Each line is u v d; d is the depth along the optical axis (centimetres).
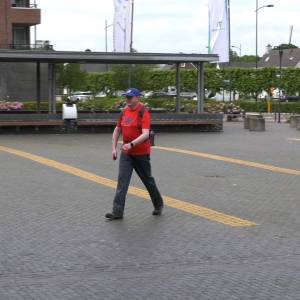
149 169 917
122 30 3781
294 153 1867
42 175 1361
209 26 3703
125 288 581
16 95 4859
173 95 6316
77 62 2909
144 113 901
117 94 6600
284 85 5819
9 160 1652
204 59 2898
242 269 646
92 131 2783
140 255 700
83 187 1195
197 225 859
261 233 812
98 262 671
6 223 867
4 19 4997
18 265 657
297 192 1149
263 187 1210
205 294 564
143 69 6228
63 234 801
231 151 1928
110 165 1541
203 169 1488
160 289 578
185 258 689
